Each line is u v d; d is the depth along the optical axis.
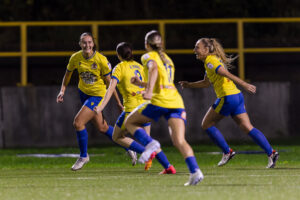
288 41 75.06
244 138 65.69
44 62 73.69
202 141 64.69
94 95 35.25
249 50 72.19
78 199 20.78
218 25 75.69
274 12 82.50
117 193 22.19
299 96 68.75
